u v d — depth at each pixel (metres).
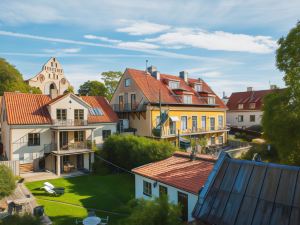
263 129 16.59
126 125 35.91
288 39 15.43
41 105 30.77
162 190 15.78
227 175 8.99
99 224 14.67
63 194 21.02
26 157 27.84
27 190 21.20
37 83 75.94
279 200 7.36
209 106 42.94
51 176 26.72
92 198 20.08
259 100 56.69
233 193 8.36
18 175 25.66
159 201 8.98
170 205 9.00
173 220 8.55
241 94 61.97
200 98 42.19
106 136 33.66
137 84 36.03
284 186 7.52
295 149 14.77
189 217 13.67
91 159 29.98
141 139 25.81
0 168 17.39
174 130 36.38
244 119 58.16
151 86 37.34
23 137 27.66
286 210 7.06
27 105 29.83
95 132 32.66
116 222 15.51
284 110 14.88
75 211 17.30
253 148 28.94
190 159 17.88
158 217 8.52
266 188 7.81
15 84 53.56
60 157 29.27
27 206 17.47
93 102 35.41
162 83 39.72
